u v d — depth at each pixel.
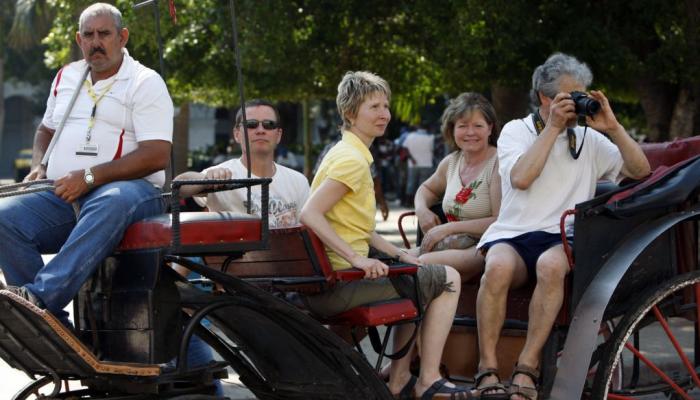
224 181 7.52
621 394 9.34
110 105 8.13
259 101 10.16
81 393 8.34
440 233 10.27
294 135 74.00
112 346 7.80
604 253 8.94
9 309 7.25
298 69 25.95
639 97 24.39
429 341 8.95
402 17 25.53
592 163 9.62
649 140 23.08
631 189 8.97
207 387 8.36
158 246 7.49
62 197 7.66
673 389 9.41
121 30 8.23
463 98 10.57
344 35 25.38
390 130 63.12
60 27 25.12
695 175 8.91
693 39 20.56
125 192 7.64
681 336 13.91
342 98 8.86
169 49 25.53
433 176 11.13
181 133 37.91
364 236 8.87
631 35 21.70
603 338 10.38
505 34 21.33
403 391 9.17
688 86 21.94
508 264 9.16
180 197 8.40
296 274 8.53
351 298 8.64
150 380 7.70
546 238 9.34
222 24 24.05
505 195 9.63
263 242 7.71
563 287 8.96
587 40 20.98
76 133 8.16
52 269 7.45
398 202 47.44
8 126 87.12
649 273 9.16
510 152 9.51
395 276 8.63
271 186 10.14
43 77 70.88
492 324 9.20
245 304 7.96
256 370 9.12
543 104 9.55
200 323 8.62
